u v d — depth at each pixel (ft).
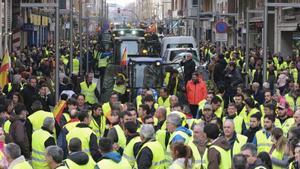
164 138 60.75
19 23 239.09
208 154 51.67
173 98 82.02
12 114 73.67
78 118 64.08
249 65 170.40
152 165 54.90
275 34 249.14
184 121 70.38
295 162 50.67
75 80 126.62
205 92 111.96
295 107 95.66
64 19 331.57
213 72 146.20
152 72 128.47
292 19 230.27
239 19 301.84
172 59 182.09
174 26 476.54
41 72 152.87
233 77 134.00
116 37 203.21
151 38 243.60
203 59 240.32
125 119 64.80
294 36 235.81
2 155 54.34
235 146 57.31
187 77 139.95
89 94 109.50
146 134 55.72
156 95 110.93
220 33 171.94
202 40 350.64
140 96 95.20
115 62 193.77
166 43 209.46
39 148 61.31
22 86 111.55
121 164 49.98
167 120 61.26
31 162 65.00
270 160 52.03
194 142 54.34
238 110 80.02
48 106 104.42
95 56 220.84
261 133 64.39
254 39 277.23
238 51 202.18
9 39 229.66
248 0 283.38
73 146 51.52
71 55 163.02
